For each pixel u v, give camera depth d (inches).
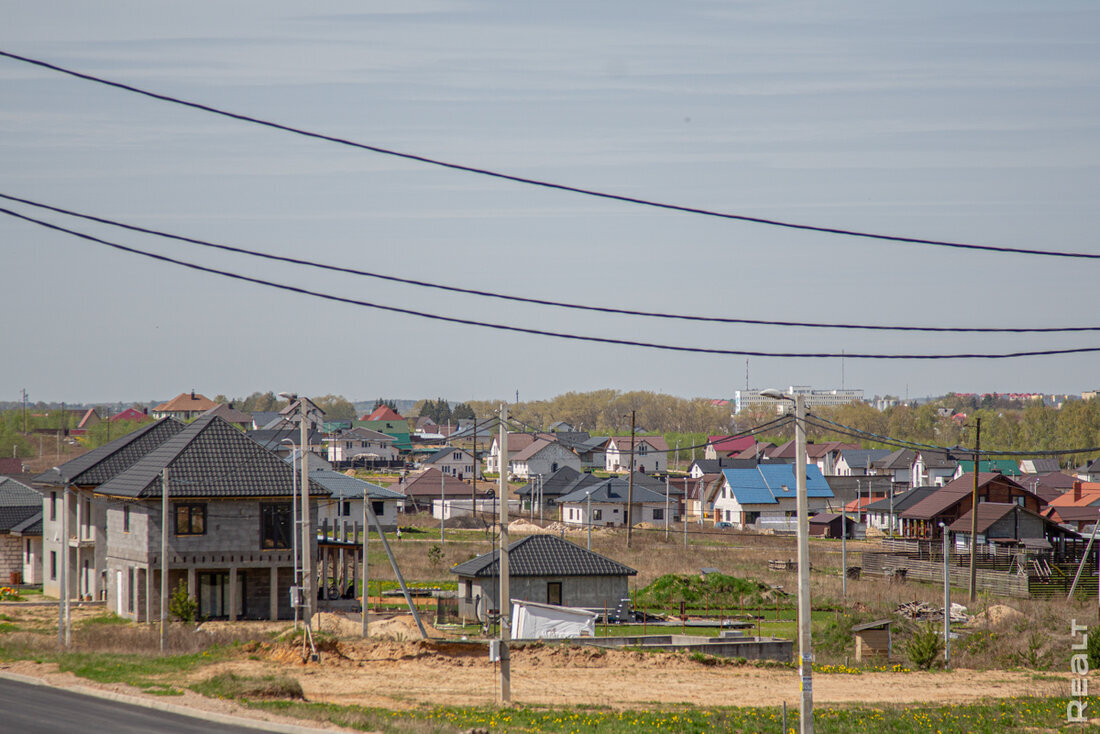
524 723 2331.4
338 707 2420.0
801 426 2084.2
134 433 4805.6
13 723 2075.5
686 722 2395.4
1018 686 3228.3
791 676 3334.2
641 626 4414.4
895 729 2413.9
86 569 4611.2
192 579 4008.4
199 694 2506.2
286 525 4163.4
